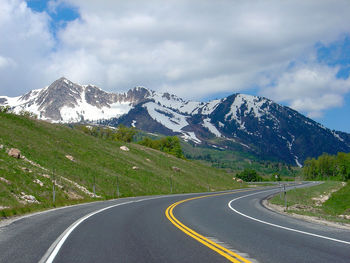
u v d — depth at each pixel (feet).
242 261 24.20
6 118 169.37
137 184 158.30
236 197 124.67
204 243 30.99
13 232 37.22
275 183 344.90
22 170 92.63
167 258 25.08
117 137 345.92
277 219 53.26
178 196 129.08
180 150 371.76
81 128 326.24
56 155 143.64
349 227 45.09
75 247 29.07
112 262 23.86
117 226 42.52
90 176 134.72
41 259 24.62
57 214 57.67
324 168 549.95
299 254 26.66
